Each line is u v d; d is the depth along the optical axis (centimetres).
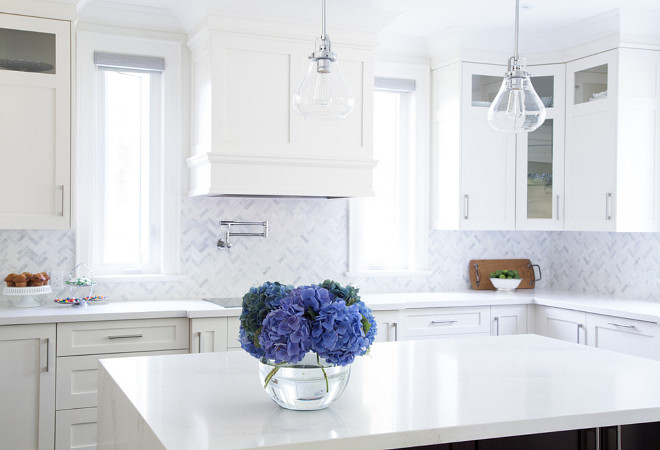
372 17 423
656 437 210
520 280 504
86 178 424
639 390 207
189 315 381
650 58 439
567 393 203
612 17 429
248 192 401
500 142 484
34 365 359
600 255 503
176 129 443
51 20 376
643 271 467
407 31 482
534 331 472
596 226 448
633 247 475
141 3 421
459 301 450
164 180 442
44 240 415
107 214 439
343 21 419
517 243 541
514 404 190
